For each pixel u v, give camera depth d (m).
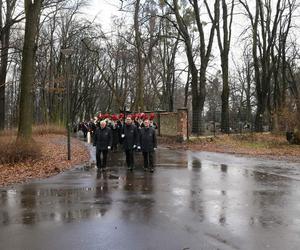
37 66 52.22
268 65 41.94
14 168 15.09
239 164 16.91
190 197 10.17
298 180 12.80
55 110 56.75
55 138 36.16
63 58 52.53
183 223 7.80
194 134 34.00
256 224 7.72
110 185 11.95
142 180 12.85
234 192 10.82
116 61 65.56
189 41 35.31
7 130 28.44
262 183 12.23
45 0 34.12
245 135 30.86
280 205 9.30
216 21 35.38
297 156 20.14
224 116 38.66
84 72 68.75
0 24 33.47
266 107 45.06
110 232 7.23
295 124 27.03
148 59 43.59
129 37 48.75
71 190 11.14
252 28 41.84
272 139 29.20
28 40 19.55
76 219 8.09
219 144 26.77
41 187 11.59
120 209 8.91
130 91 66.62
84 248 6.44
